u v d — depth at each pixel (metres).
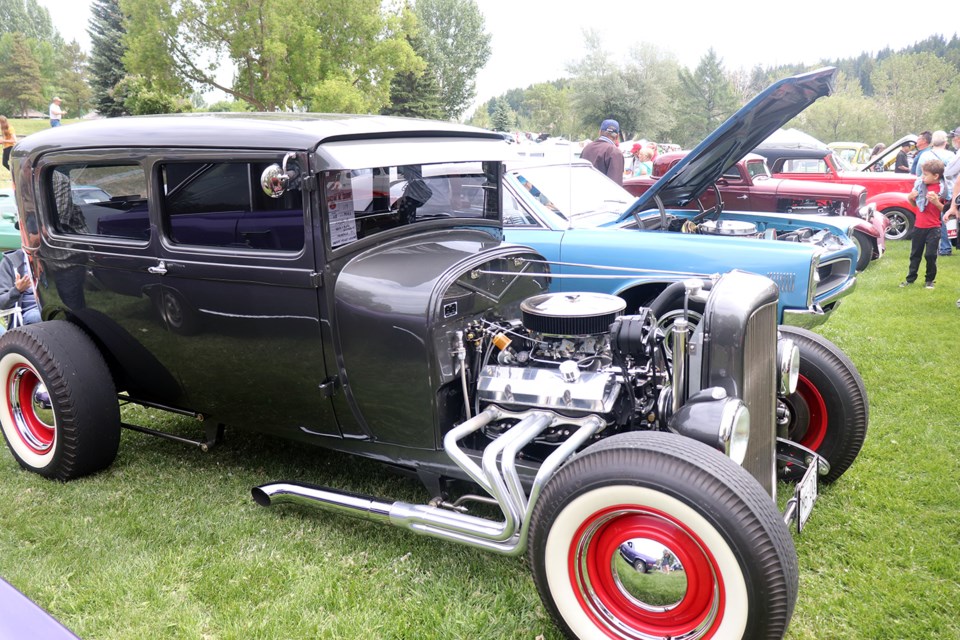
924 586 2.58
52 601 2.54
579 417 2.62
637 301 4.68
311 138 2.59
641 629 2.14
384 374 2.72
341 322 2.72
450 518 2.53
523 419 2.60
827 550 2.83
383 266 2.80
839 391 3.12
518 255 3.22
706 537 1.93
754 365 2.49
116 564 2.76
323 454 3.79
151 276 3.10
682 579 2.05
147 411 4.49
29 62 75.31
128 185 3.05
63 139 3.26
